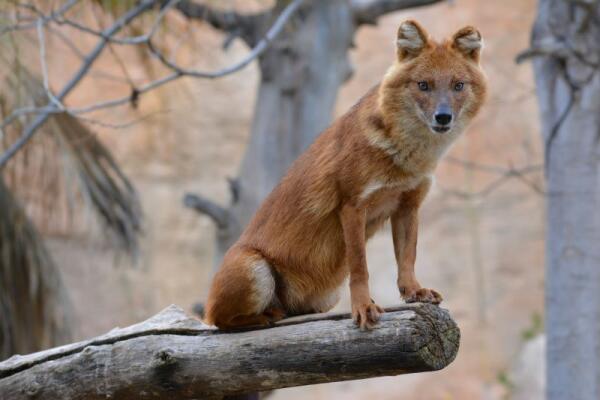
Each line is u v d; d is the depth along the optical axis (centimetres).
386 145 703
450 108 718
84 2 1270
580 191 1104
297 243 726
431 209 2328
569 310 1102
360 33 2422
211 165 2377
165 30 1284
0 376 732
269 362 661
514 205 2317
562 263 1109
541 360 2070
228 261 729
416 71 737
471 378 2144
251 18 1465
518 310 2239
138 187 2305
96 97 2072
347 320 652
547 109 1136
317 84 1467
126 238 1463
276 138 1465
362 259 689
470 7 2397
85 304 2152
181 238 2319
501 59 2330
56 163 1355
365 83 2380
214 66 2052
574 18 1116
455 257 2291
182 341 696
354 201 706
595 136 1103
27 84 1247
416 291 683
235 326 710
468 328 2220
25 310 1377
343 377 646
